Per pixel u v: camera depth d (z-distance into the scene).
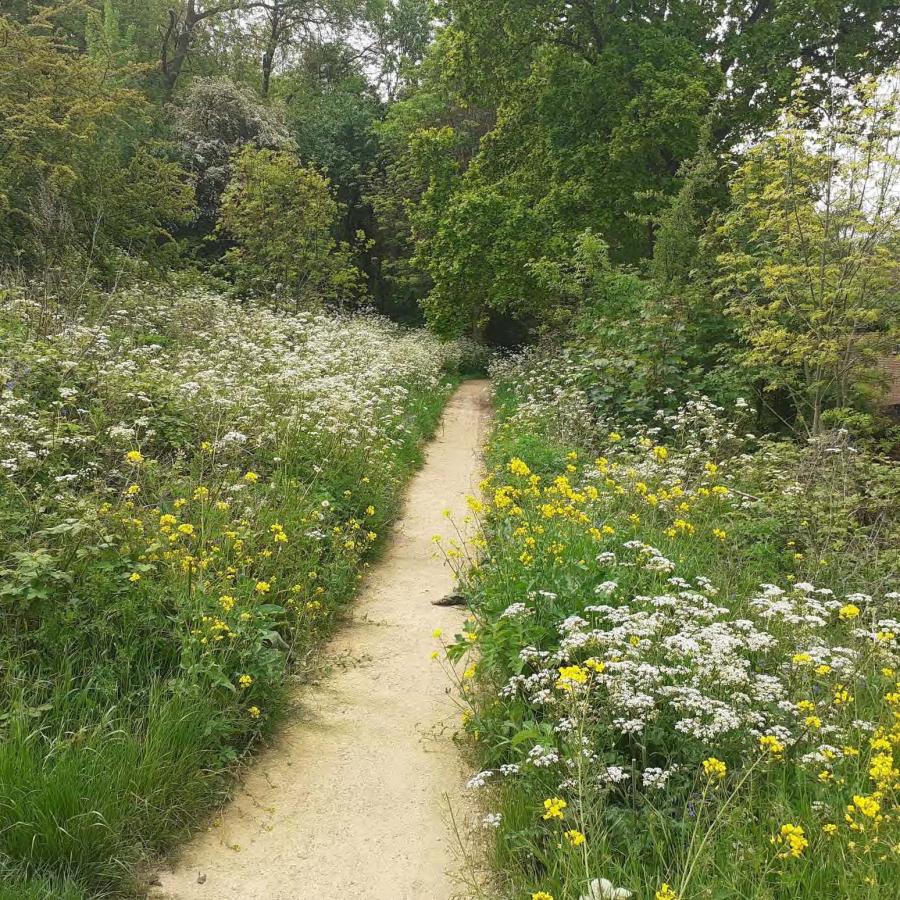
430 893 3.17
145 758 3.42
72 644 3.96
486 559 5.83
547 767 3.39
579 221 17.50
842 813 2.98
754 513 7.61
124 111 17.72
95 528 4.43
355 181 32.19
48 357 7.17
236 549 5.39
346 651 5.39
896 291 10.29
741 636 4.01
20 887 2.76
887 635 3.94
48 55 13.91
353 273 21.00
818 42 17.28
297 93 34.84
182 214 17.14
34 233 12.27
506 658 4.30
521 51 18.45
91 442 6.14
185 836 3.42
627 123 16.14
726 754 3.34
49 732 3.52
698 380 12.09
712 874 2.71
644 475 7.68
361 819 3.62
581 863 2.77
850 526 7.22
